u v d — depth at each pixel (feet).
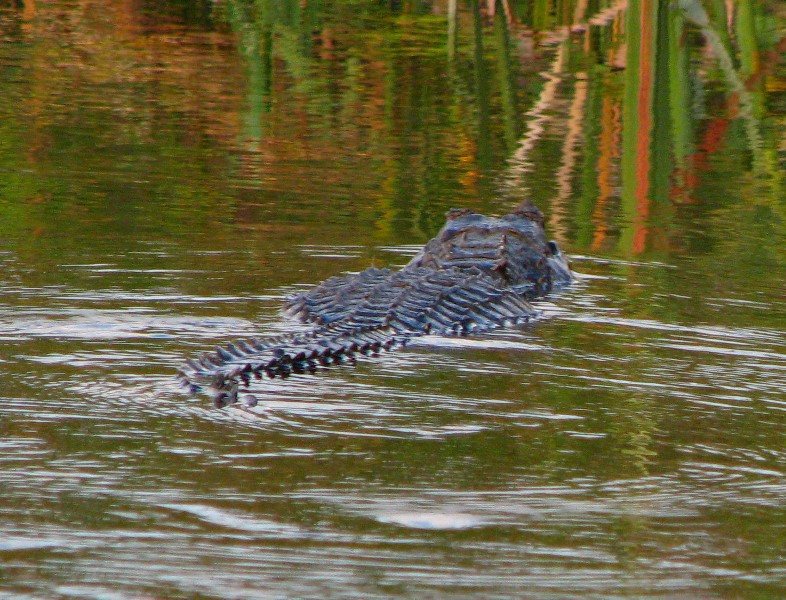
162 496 26.16
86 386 33.47
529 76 88.84
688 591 22.76
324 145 72.13
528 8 103.50
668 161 66.44
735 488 27.53
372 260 50.62
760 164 71.00
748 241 55.16
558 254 52.11
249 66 92.79
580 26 99.45
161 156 68.03
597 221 58.49
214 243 51.78
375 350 39.11
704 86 86.94
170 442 29.43
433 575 23.03
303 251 51.29
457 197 61.93
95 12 113.19
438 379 35.63
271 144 71.97
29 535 24.17
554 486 27.35
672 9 73.41
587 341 40.40
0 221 53.57
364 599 22.09
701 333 41.22
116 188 60.75
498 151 72.08
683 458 29.30
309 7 112.78
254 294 44.68
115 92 83.61
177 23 108.06
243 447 29.22
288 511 25.58
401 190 62.85
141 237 51.88
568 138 75.31
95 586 22.27
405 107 81.97
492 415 32.30
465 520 25.43
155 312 41.60
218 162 67.31
